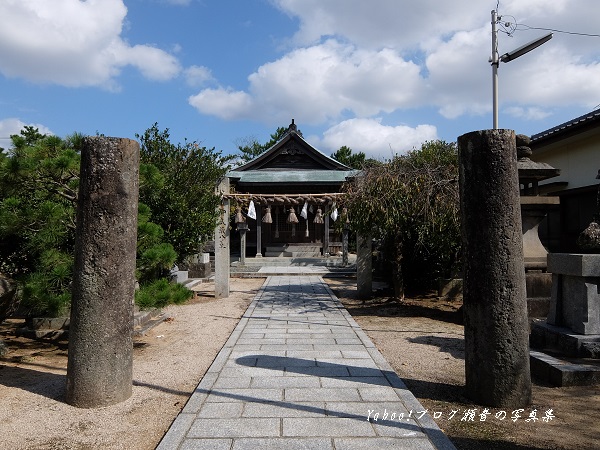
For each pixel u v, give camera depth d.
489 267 4.00
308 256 24.89
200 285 15.24
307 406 4.00
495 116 10.15
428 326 7.91
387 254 11.32
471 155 4.13
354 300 11.17
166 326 8.17
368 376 4.90
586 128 11.19
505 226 3.98
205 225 11.02
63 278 5.74
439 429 3.52
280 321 8.28
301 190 24.89
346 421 3.67
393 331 7.51
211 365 5.36
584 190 12.24
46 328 7.15
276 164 26.88
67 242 6.46
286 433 3.44
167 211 10.49
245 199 12.13
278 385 4.59
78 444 3.38
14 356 5.96
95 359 4.07
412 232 10.26
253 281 16.62
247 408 3.95
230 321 8.65
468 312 4.19
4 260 7.47
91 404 4.05
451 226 8.57
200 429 3.51
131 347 4.36
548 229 14.17
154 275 6.89
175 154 11.42
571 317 5.44
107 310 4.11
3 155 5.93
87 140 4.15
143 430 3.62
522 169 8.40
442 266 10.70
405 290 11.72
